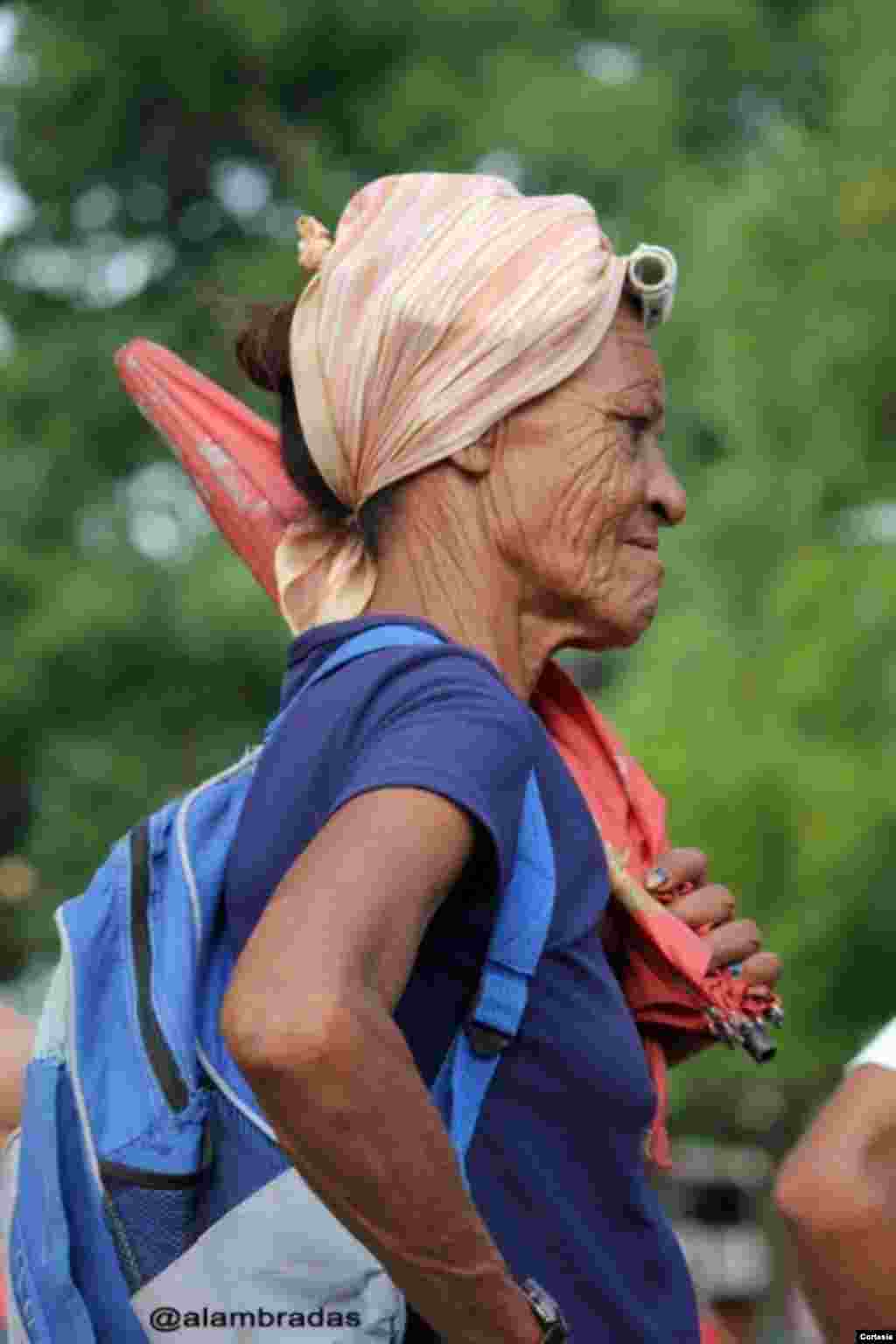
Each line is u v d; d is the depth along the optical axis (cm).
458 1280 480
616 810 648
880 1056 700
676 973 631
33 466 4397
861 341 2489
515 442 602
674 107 4278
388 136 4419
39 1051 564
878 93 2558
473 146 4341
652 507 616
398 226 603
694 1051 654
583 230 606
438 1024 549
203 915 559
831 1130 692
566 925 565
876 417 2541
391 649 550
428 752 507
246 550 660
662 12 4341
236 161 4584
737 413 2633
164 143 4550
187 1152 546
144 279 4562
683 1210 3341
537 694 655
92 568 4216
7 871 4328
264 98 4531
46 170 4522
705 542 2730
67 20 4462
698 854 651
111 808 4059
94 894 571
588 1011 566
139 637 4134
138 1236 545
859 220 2503
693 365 3059
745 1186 3341
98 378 4397
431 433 596
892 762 2577
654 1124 633
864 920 2508
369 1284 541
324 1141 465
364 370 598
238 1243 542
